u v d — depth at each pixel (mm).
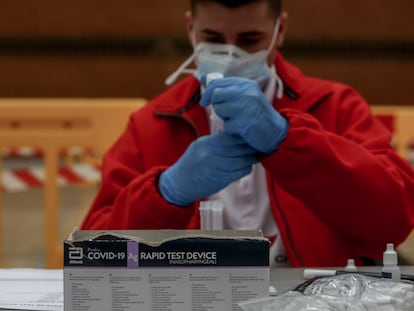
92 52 8898
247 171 1939
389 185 2141
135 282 1312
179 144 2570
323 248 2420
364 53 8859
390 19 8828
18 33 8828
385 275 1558
